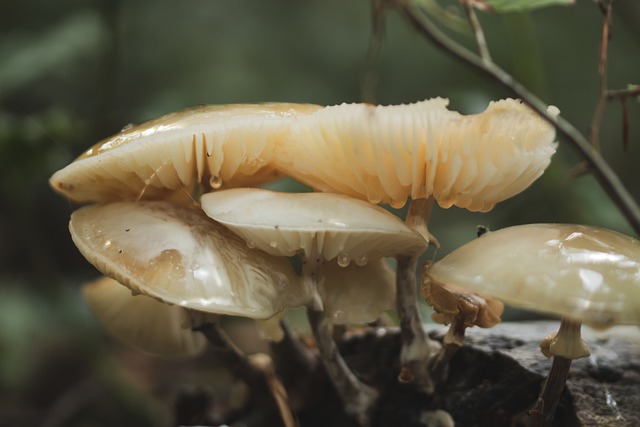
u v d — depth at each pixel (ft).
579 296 0.84
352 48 2.44
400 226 0.91
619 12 1.16
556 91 2.37
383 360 1.06
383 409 1.03
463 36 2.13
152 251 0.91
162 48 2.36
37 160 1.47
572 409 0.98
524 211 1.57
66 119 1.46
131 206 0.95
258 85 2.31
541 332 1.07
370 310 0.99
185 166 0.93
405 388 1.03
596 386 1.00
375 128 0.89
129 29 2.33
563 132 1.05
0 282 2.19
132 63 2.31
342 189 0.95
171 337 1.13
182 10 2.43
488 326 0.97
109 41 1.56
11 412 1.78
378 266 1.01
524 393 1.00
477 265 0.87
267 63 2.38
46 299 1.88
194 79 2.28
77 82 2.14
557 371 0.94
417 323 0.99
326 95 2.37
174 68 2.32
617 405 0.99
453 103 1.37
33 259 1.72
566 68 2.37
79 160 0.94
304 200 0.91
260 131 0.92
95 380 1.82
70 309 1.68
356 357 1.08
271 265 0.94
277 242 0.91
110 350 1.90
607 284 0.85
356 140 0.90
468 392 1.02
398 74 2.38
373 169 0.92
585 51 2.38
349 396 1.03
